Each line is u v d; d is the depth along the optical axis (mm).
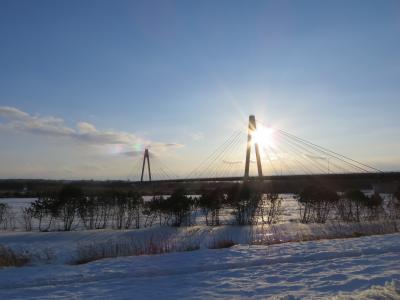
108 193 29609
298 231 22000
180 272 10344
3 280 9891
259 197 28406
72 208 26672
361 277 8773
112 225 27688
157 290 8555
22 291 8883
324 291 7895
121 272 10320
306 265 10688
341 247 13242
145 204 29422
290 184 47375
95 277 9953
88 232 23891
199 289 8516
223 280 9273
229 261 11359
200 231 22891
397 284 7445
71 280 9750
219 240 18031
